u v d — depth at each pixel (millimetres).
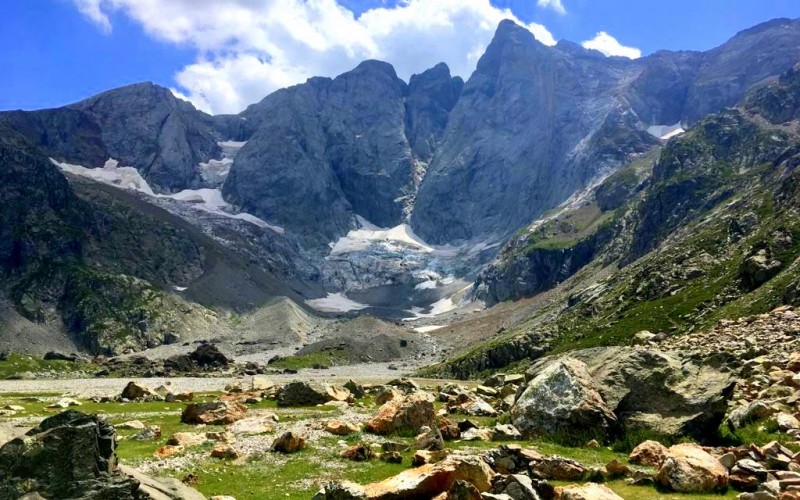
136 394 71250
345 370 191250
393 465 30203
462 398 50625
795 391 33688
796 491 20516
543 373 38406
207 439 37375
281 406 57312
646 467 27281
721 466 24562
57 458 20000
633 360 37188
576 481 25656
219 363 180375
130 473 21703
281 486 27141
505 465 26750
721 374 34312
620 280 185000
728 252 146375
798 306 73000
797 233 117438
